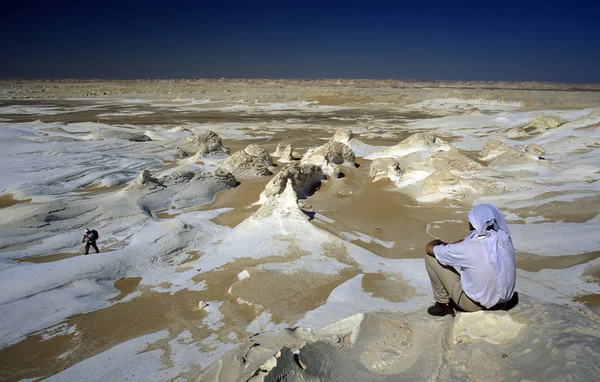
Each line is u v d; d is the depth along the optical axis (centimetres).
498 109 6538
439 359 324
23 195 1739
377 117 5703
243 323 768
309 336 453
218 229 1353
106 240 1252
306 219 1231
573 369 256
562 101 6762
